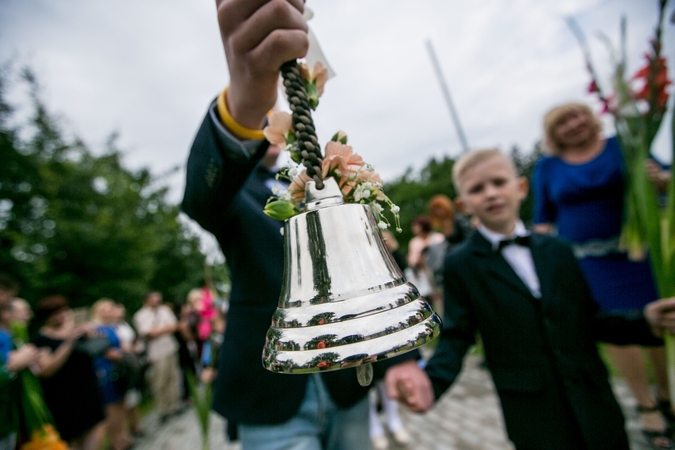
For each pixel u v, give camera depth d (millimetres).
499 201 1632
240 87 683
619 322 1401
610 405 1314
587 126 2262
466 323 1509
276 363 526
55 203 10344
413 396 1191
